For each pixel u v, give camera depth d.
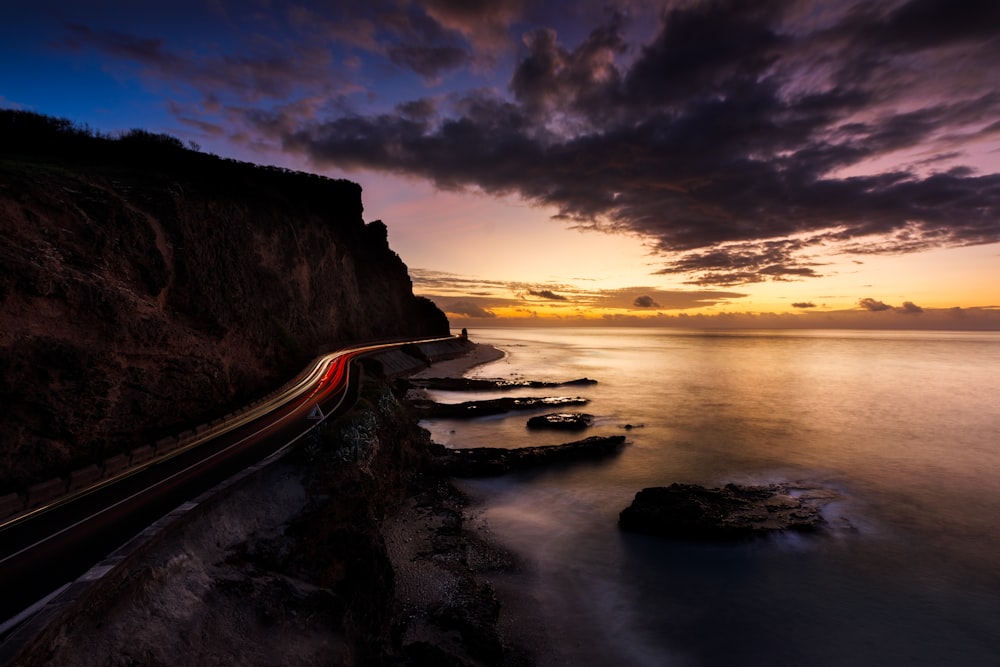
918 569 25.64
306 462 22.02
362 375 50.34
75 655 10.27
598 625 20.95
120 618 11.73
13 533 14.87
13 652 8.92
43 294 19.55
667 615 21.75
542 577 24.38
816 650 19.77
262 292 46.81
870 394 82.62
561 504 33.28
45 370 18.88
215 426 27.53
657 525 28.84
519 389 83.75
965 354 197.62
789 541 28.23
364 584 19.16
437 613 19.58
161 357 24.97
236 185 55.66
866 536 29.09
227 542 16.45
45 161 32.75
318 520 19.33
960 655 19.55
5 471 16.86
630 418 60.66
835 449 47.41
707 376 108.75
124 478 19.70
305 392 40.38
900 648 19.94
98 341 21.41
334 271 83.19
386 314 115.50
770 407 69.25
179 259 30.81
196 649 12.47
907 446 48.75
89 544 14.20
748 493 33.94
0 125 34.91
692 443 49.00
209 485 18.91
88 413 20.09
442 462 37.50
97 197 26.69
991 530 30.00
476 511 31.70
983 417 63.59
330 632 15.97
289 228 64.88
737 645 19.98
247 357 36.72
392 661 17.05
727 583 24.25
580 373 112.19
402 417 39.41
